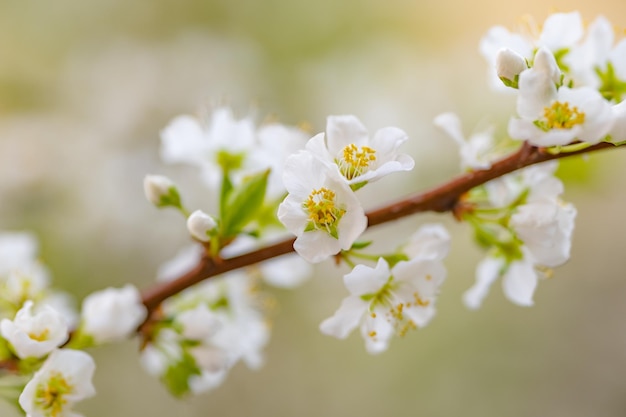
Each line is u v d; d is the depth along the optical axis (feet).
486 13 3.34
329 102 3.06
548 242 1.54
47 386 1.49
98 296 1.60
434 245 1.53
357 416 2.90
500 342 3.02
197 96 2.97
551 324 3.08
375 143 1.44
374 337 1.49
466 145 1.54
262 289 2.79
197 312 1.63
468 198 1.57
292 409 2.88
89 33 3.18
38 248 2.58
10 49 3.06
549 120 1.43
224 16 3.24
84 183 2.76
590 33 1.55
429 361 2.96
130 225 2.71
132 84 2.98
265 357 2.87
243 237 1.68
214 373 1.66
